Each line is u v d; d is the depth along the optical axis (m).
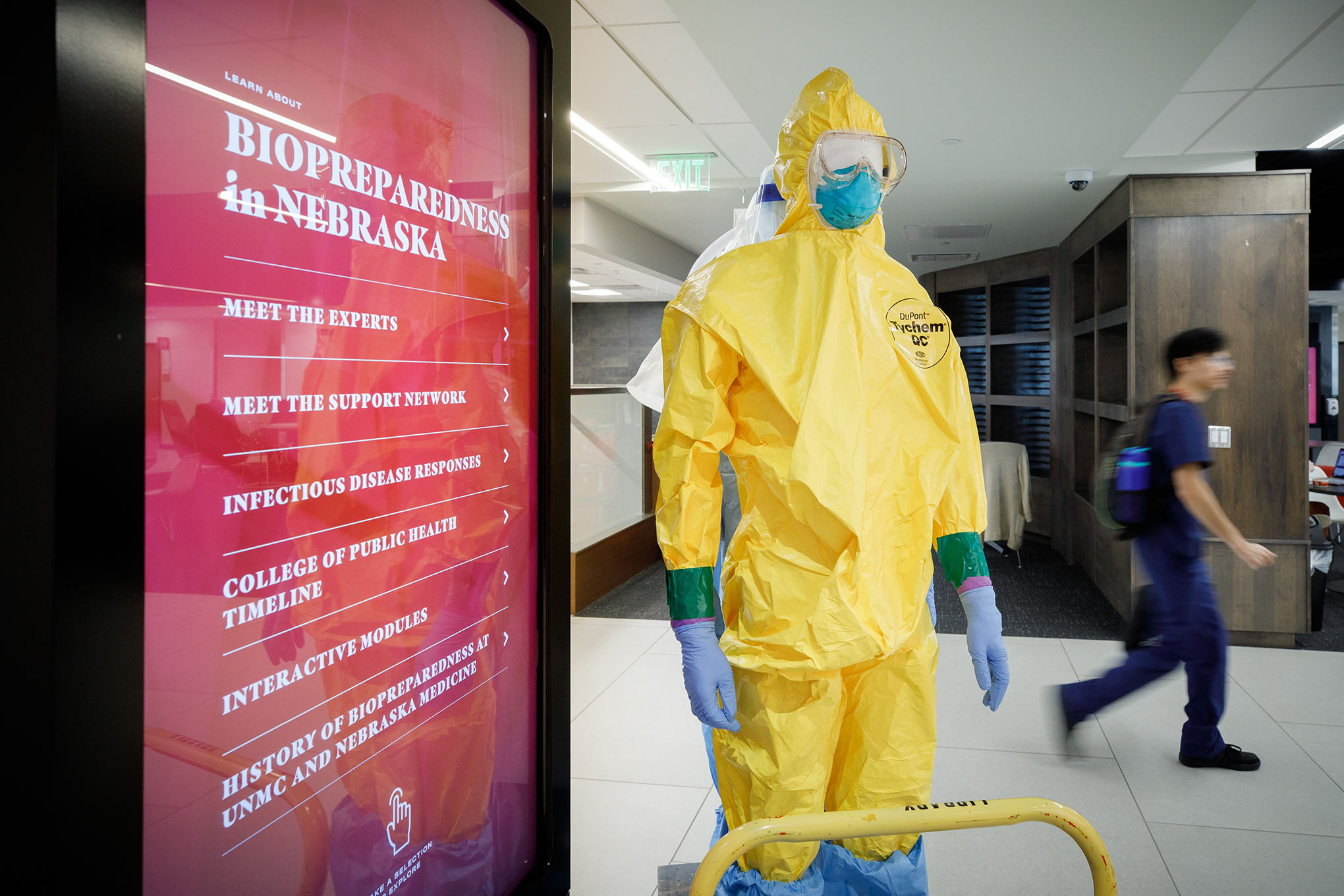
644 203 6.25
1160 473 2.61
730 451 1.44
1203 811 2.39
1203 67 3.59
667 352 1.50
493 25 1.04
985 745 2.85
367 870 0.87
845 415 1.31
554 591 1.23
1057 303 6.96
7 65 0.49
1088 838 0.99
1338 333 9.93
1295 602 4.07
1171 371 2.68
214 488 0.67
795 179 1.47
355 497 0.83
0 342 0.50
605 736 2.94
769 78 3.44
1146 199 4.21
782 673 1.33
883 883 1.45
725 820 1.71
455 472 1.00
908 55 3.19
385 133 0.85
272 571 0.73
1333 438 9.18
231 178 0.67
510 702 1.14
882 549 1.38
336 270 0.79
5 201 0.50
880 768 1.46
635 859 2.14
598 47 3.40
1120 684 2.70
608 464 5.42
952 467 1.53
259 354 0.71
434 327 0.95
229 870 0.70
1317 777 2.61
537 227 1.16
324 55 0.77
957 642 4.15
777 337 1.36
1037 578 5.88
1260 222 4.11
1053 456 7.01
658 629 4.38
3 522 0.50
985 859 2.13
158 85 0.60
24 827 0.49
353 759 0.84
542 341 1.18
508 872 1.15
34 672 0.50
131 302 0.55
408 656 0.92
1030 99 3.67
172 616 0.63
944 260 8.02
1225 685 2.63
